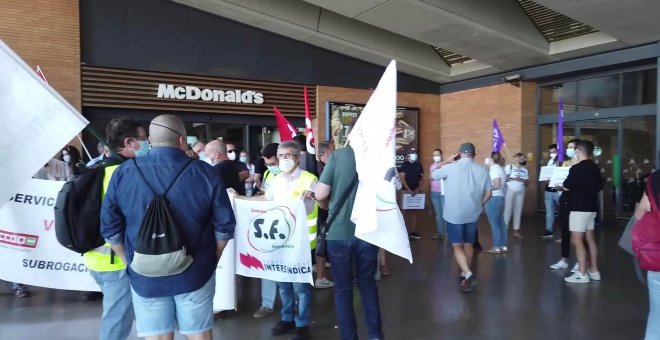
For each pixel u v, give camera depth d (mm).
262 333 4703
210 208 2812
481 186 6066
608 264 7492
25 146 3090
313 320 5082
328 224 3992
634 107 11648
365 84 15000
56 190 4129
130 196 2689
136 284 2707
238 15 12789
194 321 2793
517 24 11664
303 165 6434
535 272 7066
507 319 5035
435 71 15062
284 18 12891
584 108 12773
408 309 5402
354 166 3959
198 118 13023
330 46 14109
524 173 10344
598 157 12547
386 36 14188
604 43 11344
